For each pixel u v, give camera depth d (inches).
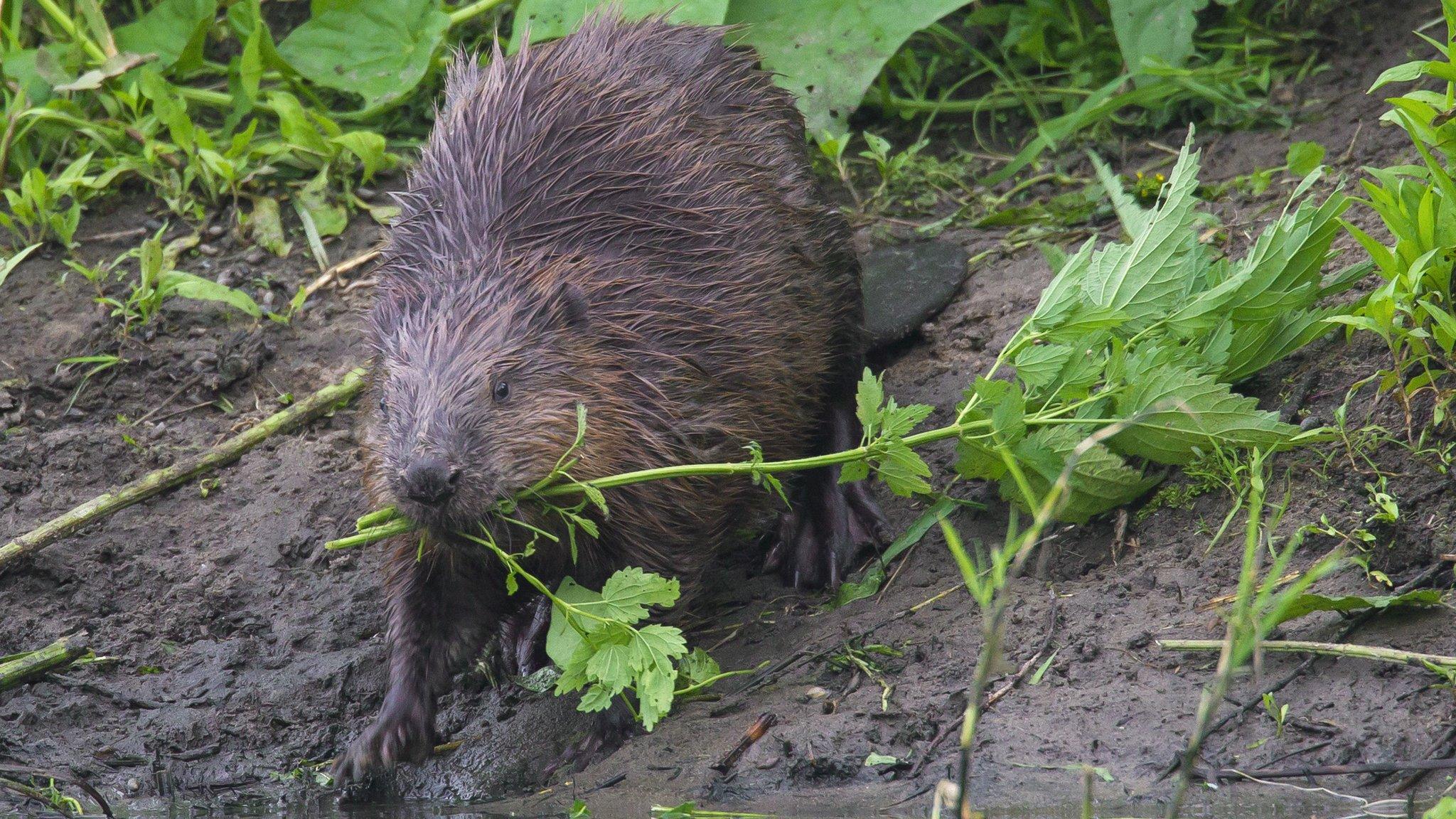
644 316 295.0
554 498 281.9
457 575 296.0
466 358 273.4
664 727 283.1
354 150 439.5
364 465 299.1
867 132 446.3
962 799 202.1
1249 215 390.9
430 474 258.5
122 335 401.1
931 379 374.9
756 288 313.7
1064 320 296.2
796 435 327.3
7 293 416.5
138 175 456.1
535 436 271.0
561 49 342.6
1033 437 297.0
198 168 441.4
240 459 370.6
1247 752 248.1
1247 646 196.2
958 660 281.3
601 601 273.1
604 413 282.2
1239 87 447.5
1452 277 307.9
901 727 267.6
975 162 464.8
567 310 283.9
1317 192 387.2
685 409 294.4
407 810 272.4
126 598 335.9
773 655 303.4
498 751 289.4
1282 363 324.8
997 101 474.6
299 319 413.4
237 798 282.8
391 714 286.8
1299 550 285.1
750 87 350.6
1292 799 235.8
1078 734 257.8
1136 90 447.8
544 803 265.0
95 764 290.5
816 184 354.6
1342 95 435.5
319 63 458.0
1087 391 299.4
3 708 301.9
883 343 389.1
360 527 281.6
